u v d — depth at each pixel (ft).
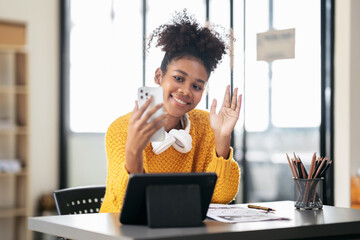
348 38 15.07
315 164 7.77
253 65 16.47
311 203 7.72
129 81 20.02
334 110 15.35
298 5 15.79
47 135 20.89
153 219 5.94
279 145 16.55
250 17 16.52
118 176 7.14
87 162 21.22
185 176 6.09
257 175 16.78
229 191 8.23
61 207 8.57
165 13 19.11
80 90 21.08
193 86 8.36
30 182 18.99
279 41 12.54
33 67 20.54
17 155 19.24
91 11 20.88
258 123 16.56
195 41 8.33
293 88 16.02
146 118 6.56
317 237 6.39
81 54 21.02
